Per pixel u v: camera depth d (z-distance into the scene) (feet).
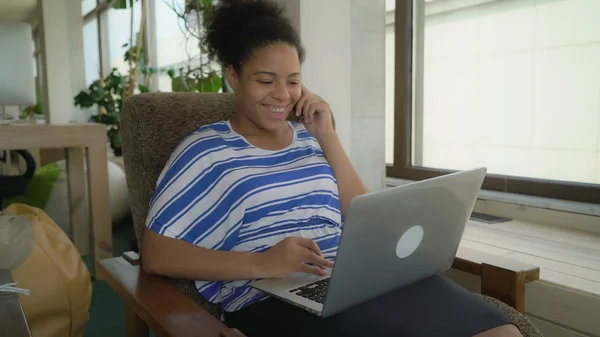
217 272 3.16
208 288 3.46
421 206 2.75
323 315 2.70
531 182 6.08
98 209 7.76
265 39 3.56
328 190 3.82
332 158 4.02
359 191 3.95
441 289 3.20
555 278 4.16
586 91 5.53
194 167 3.39
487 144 6.62
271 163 3.68
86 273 5.61
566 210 5.60
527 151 6.19
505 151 6.43
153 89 16.99
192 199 3.34
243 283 3.40
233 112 4.18
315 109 4.09
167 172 3.43
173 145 3.86
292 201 3.59
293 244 3.21
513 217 6.11
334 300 2.66
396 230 2.68
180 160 3.42
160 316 2.67
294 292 3.04
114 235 10.18
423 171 7.23
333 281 2.56
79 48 16.11
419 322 2.75
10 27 7.87
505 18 6.21
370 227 2.49
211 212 3.38
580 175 5.71
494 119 6.49
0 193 7.99
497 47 6.34
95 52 21.58
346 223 2.37
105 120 14.20
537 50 5.92
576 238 5.27
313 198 3.70
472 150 6.81
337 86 6.20
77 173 8.63
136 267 3.49
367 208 2.40
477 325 2.77
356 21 6.31
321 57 6.02
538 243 5.14
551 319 4.16
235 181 3.42
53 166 10.39
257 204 3.45
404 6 7.22
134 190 3.78
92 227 7.77
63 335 5.23
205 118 4.04
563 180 5.86
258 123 3.68
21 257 5.10
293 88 3.69
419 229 2.87
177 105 3.97
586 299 3.89
